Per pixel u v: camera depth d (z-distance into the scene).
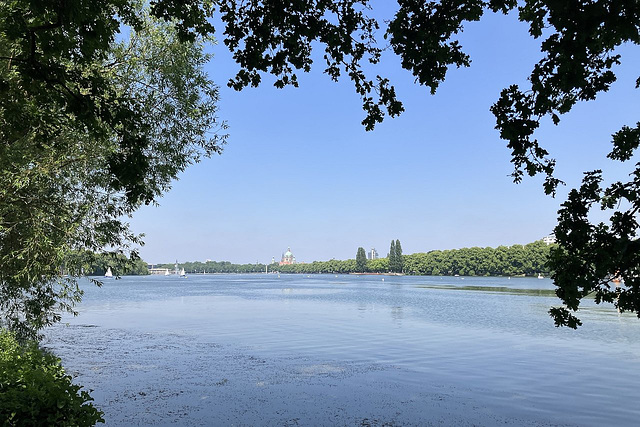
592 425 12.71
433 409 14.05
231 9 7.21
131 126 7.83
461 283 165.25
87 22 6.80
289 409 13.87
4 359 8.80
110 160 7.86
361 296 83.38
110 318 42.56
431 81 6.44
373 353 23.81
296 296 83.88
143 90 15.35
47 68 7.05
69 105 7.32
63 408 6.59
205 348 25.27
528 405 14.54
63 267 14.75
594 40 5.07
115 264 15.09
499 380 17.86
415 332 32.66
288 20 7.05
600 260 4.90
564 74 5.17
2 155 11.62
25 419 6.28
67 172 14.34
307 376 18.31
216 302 66.94
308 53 7.56
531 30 5.86
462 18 5.95
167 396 15.16
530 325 37.41
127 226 15.04
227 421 12.69
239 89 7.71
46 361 8.91
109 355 22.89
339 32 7.09
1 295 15.83
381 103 7.56
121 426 12.12
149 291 107.56
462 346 26.31
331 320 41.16
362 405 14.37
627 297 4.81
